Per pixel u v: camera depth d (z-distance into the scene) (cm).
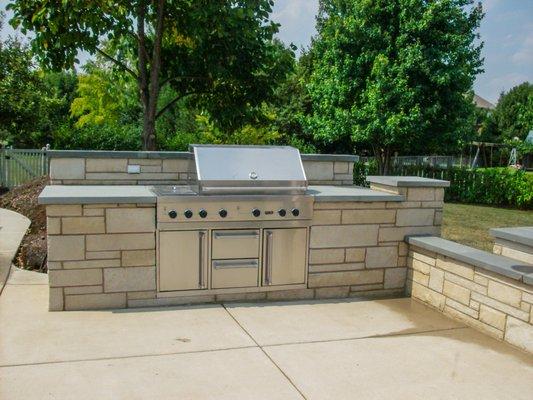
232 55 778
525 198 1247
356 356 328
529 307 339
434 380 296
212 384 281
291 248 439
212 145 446
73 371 290
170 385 278
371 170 1552
